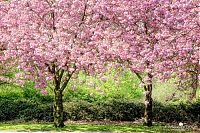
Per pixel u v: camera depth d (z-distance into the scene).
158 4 19.58
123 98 28.64
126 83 29.77
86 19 19.59
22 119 24.94
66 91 28.70
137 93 29.50
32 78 19.59
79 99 27.62
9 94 28.33
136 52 18.47
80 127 21.48
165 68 17.81
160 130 21.06
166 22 18.81
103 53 18.23
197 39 18.12
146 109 22.88
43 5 20.22
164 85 28.02
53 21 20.44
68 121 25.33
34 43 18.61
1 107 25.22
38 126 21.70
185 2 18.61
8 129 20.38
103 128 21.16
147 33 19.81
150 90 22.52
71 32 19.62
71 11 19.67
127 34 18.98
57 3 20.08
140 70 18.28
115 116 25.73
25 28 19.52
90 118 25.62
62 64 18.48
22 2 20.16
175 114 25.75
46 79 19.19
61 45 18.23
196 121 25.59
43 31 19.20
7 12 21.05
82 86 28.94
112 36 19.00
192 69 19.14
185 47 17.70
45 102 26.94
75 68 19.48
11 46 19.23
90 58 18.36
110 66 18.67
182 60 18.09
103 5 19.14
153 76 18.34
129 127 21.94
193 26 18.25
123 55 18.03
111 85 29.22
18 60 20.39
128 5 19.23
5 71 24.77
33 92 28.61
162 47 17.81
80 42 19.42
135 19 19.50
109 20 19.83
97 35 18.73
